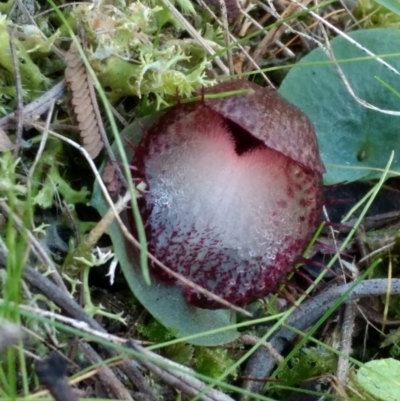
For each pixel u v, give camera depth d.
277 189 0.09
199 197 0.09
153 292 0.09
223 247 0.09
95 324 0.08
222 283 0.09
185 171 0.09
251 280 0.09
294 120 0.09
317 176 0.09
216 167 0.09
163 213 0.09
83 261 0.09
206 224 0.09
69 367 0.09
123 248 0.09
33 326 0.09
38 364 0.08
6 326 0.08
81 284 0.09
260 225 0.09
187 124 0.09
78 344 0.09
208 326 0.09
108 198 0.09
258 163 0.09
